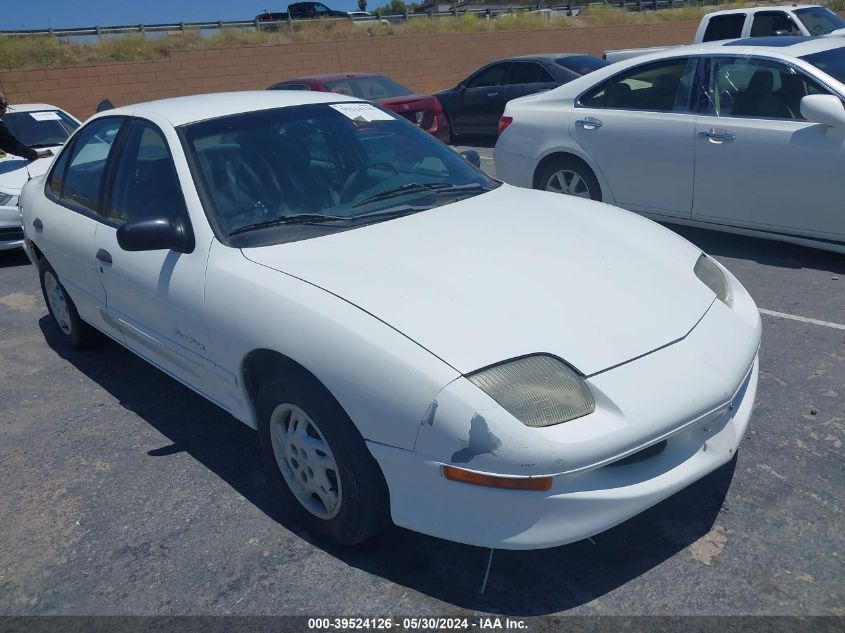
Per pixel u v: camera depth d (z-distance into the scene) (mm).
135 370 4820
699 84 5906
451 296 2734
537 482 2344
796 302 5012
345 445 2662
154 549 3053
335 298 2768
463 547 2918
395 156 3982
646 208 6344
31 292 6660
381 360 2523
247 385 3154
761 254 5996
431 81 25906
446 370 2438
